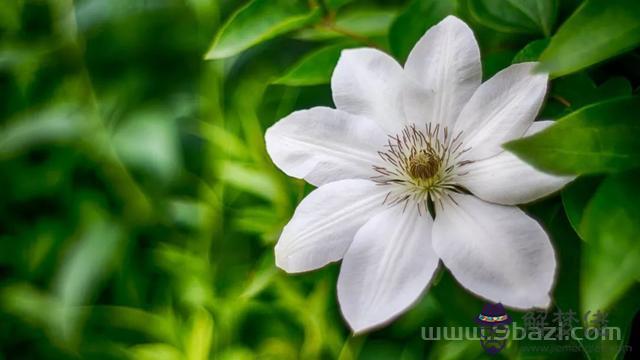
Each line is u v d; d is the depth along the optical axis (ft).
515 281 1.55
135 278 2.53
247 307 2.32
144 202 2.50
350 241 1.68
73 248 2.50
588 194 1.60
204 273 2.36
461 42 1.70
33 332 2.65
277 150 1.76
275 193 2.21
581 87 1.71
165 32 2.54
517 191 1.59
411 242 1.65
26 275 2.61
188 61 2.55
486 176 1.63
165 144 2.45
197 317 2.25
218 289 2.38
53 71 2.56
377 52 1.76
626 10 1.49
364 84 1.76
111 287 2.58
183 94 2.53
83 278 2.47
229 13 2.37
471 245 1.59
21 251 2.60
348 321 1.61
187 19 2.52
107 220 2.51
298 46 2.28
